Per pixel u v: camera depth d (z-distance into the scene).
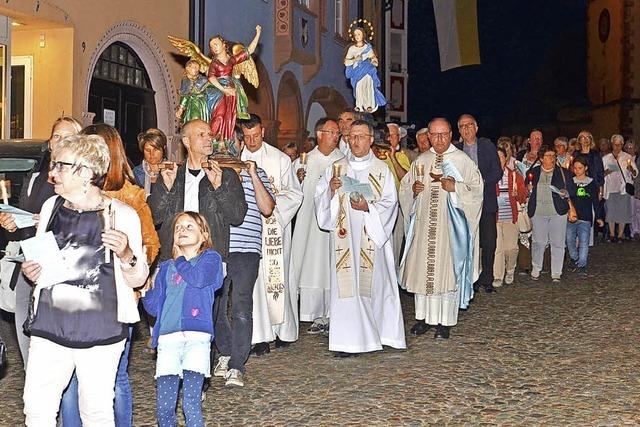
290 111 21.16
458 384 6.93
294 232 8.99
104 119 13.73
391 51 32.69
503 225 12.03
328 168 8.14
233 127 7.09
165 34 14.88
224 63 7.06
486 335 8.83
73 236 4.28
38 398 4.29
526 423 5.94
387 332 8.11
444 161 8.65
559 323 9.45
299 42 19.89
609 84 40.78
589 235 13.31
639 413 6.17
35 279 4.27
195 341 5.26
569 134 44.66
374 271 8.03
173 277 5.32
